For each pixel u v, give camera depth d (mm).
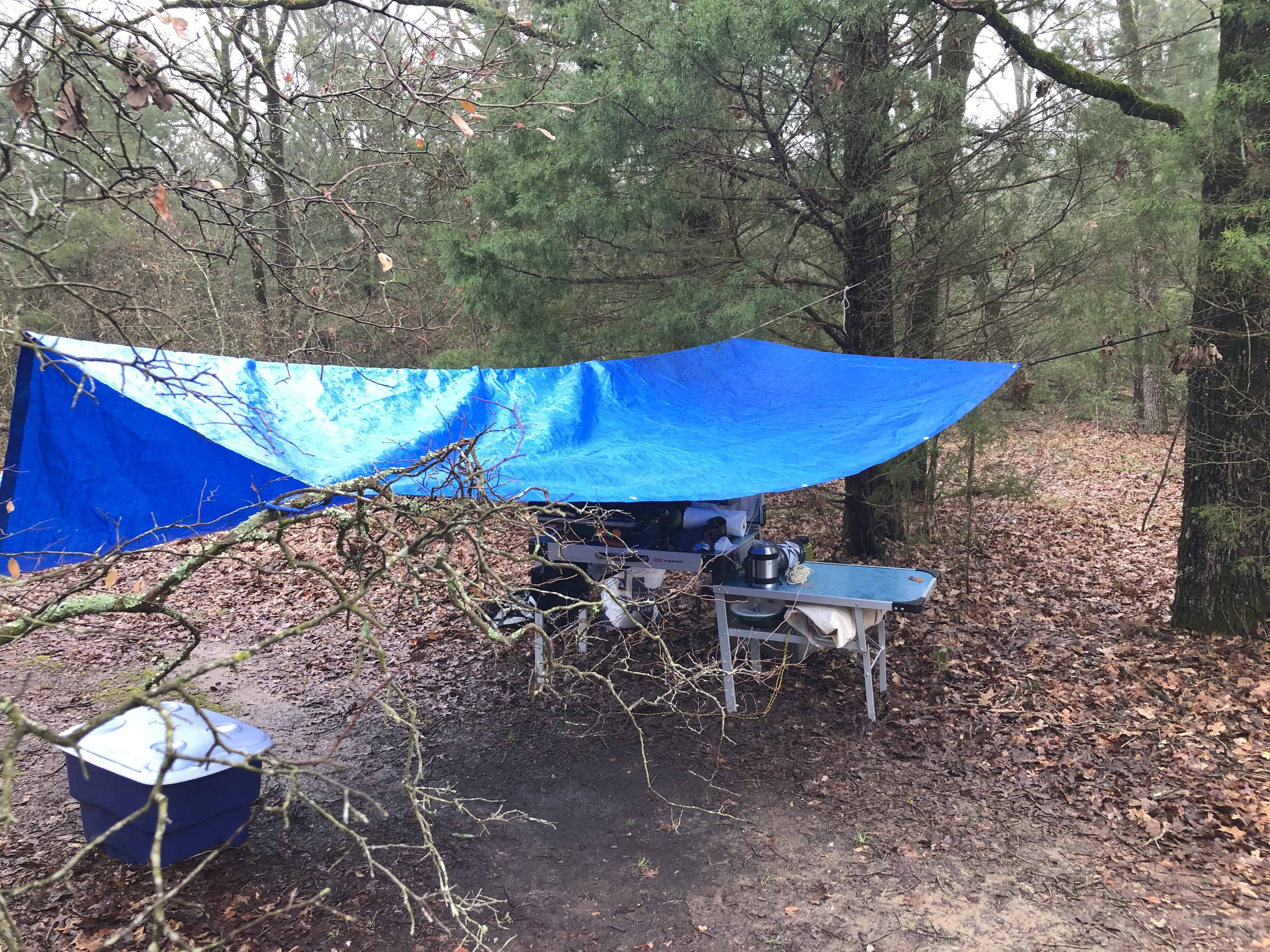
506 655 7398
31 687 7023
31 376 3881
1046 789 4934
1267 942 3566
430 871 4324
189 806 4176
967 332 9000
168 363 3197
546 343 9539
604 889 4137
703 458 5609
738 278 8016
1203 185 6891
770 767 5348
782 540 10898
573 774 5379
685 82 6707
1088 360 8250
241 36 3717
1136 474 15609
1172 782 4891
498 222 9617
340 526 3055
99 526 4629
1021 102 8250
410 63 3637
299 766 2129
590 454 5543
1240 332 6512
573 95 7332
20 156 2904
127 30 3045
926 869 4203
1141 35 9039
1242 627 7020
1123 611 8094
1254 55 6434
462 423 5465
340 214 3826
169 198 7961
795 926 3805
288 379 5086
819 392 6969
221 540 2793
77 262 9656
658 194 7973
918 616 8156
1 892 1726
